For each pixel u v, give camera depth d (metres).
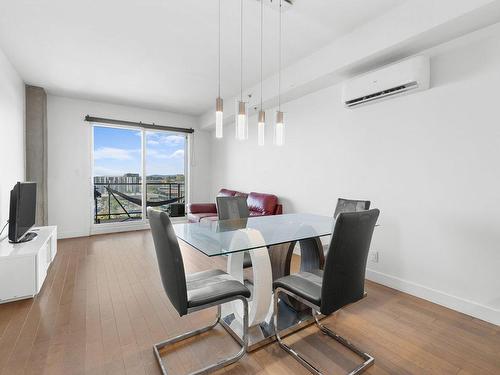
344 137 3.14
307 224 2.46
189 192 6.11
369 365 1.53
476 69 2.06
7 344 1.71
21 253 2.34
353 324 1.99
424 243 2.41
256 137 4.76
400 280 2.58
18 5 2.21
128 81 3.92
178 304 1.34
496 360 1.60
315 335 1.86
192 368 1.52
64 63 3.31
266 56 3.11
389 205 2.68
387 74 2.43
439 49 2.26
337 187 3.24
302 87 3.33
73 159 4.72
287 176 4.04
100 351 1.65
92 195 4.95
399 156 2.59
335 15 2.34
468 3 1.81
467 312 2.13
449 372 1.50
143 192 5.54
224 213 2.94
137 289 2.58
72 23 2.47
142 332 1.86
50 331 1.87
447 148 2.24
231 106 4.74
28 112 4.01
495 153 1.99
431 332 1.89
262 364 1.56
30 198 2.98
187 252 3.97
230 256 2.18
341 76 2.97
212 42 2.82
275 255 2.36
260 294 1.73
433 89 2.32
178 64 3.34
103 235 4.94
